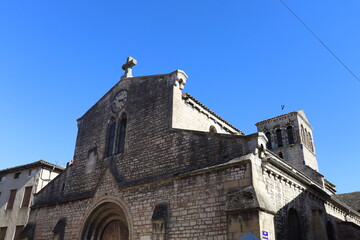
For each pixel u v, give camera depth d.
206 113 23.38
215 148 16.20
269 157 14.99
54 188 25.31
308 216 19.08
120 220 20.31
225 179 14.74
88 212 20.81
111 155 22.33
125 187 19.09
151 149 19.52
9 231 32.22
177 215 15.80
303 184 19.36
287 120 39.12
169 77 21.22
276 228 14.64
